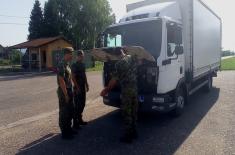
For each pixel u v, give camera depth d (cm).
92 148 567
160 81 696
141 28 744
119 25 788
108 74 764
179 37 809
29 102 1118
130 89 594
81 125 741
